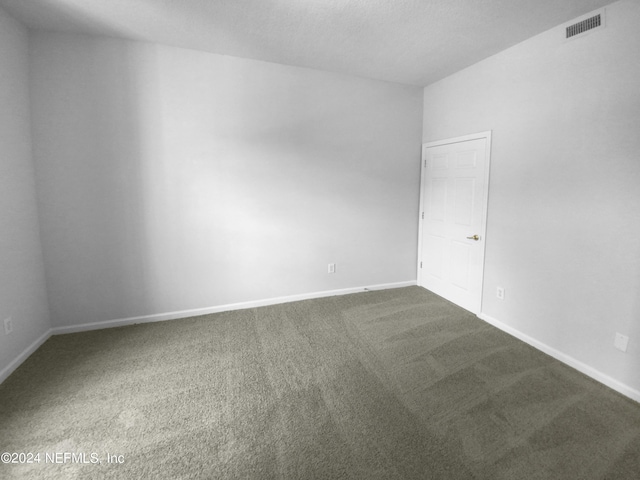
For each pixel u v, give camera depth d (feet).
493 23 7.68
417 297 12.33
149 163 9.50
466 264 11.02
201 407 6.26
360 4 7.01
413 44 8.91
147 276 9.93
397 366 7.73
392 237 13.14
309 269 11.96
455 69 10.75
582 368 7.46
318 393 6.72
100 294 9.53
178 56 9.40
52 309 9.10
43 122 8.45
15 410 6.11
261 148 10.64
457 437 5.52
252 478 4.71
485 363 7.84
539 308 8.48
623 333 6.68
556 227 7.93
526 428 5.73
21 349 7.84
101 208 9.22
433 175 12.37
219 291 10.80
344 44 9.00
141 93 9.19
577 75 7.27
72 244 9.08
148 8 7.27
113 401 6.42
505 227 9.37
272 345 8.71
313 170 11.46
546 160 8.07
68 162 8.80
